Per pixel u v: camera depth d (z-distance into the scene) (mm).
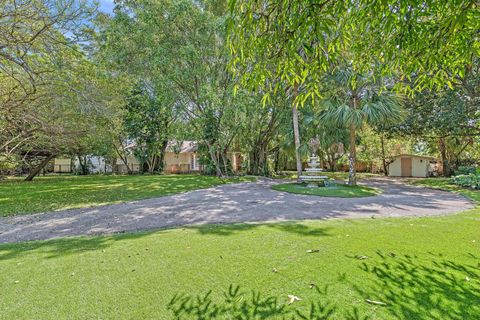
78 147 16484
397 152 23688
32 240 4332
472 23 2432
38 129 10250
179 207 7105
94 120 11758
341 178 18078
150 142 20609
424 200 8117
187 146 26688
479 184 11156
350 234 4086
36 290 2502
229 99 14203
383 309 2082
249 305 2191
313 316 2020
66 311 2166
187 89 14711
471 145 20250
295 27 2045
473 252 3252
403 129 15664
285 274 2721
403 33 2650
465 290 2350
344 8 2178
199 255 3279
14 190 10852
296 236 4008
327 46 2936
